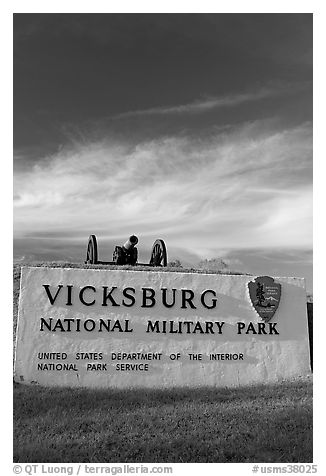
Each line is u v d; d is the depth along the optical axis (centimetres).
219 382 1176
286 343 1236
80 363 1125
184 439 1009
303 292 1272
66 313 1138
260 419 1065
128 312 1163
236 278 1234
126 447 985
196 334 1186
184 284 1201
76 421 1026
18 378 1099
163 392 1123
